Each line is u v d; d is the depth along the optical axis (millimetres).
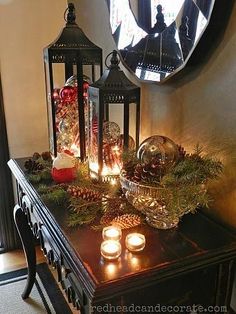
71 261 589
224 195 688
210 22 625
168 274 561
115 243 597
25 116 1369
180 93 779
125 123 797
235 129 638
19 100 1341
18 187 1115
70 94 954
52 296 1229
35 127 1398
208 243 632
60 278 710
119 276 540
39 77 1343
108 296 518
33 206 863
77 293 614
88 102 839
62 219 709
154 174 634
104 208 725
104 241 610
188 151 774
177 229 679
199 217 728
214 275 630
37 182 899
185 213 685
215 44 652
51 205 764
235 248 620
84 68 1209
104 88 754
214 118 687
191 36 675
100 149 800
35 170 967
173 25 729
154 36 797
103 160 817
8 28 1247
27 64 1312
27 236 1109
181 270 572
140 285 540
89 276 540
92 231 666
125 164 717
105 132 818
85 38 922
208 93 692
